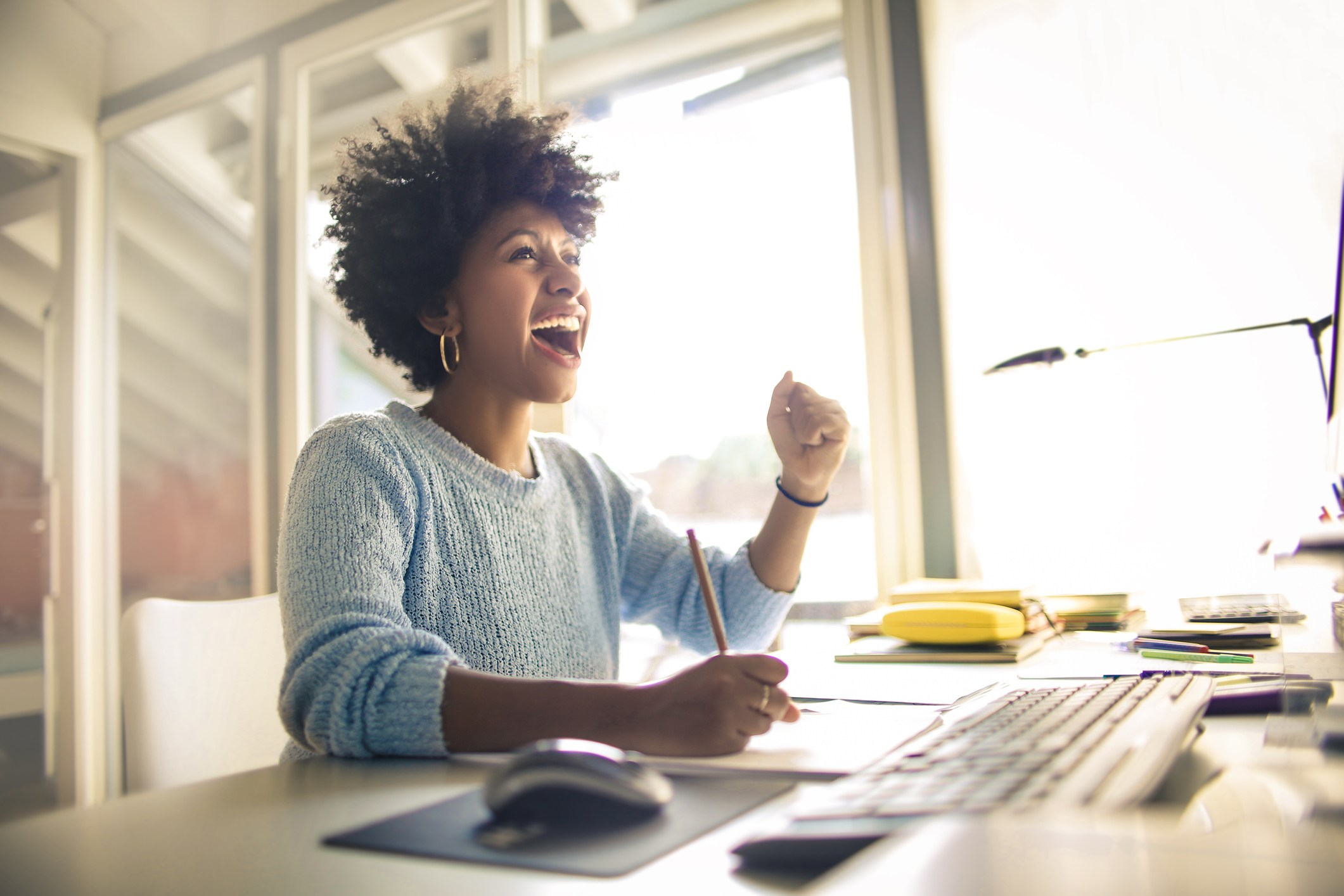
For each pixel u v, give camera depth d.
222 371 3.32
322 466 0.84
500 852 0.42
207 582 3.21
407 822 0.47
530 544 1.01
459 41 2.64
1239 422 1.58
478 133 1.11
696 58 2.34
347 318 1.20
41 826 0.49
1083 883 0.32
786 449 1.12
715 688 0.61
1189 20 1.63
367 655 0.68
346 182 1.15
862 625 1.29
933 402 1.91
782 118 2.18
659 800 0.47
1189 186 1.62
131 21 3.21
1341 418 0.75
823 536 2.07
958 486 1.84
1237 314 1.58
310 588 0.75
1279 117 1.56
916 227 1.94
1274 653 1.01
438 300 1.08
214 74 3.04
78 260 3.20
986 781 0.42
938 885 0.32
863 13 1.99
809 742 0.64
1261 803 0.44
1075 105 1.73
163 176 3.26
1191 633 1.09
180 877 0.41
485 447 1.06
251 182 2.92
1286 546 0.53
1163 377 1.64
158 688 1.10
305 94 2.88
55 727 3.13
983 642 1.08
